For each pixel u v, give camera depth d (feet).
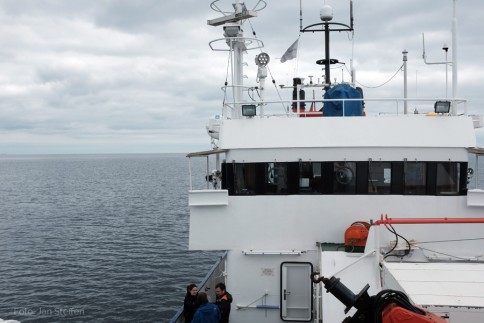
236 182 47.55
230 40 53.52
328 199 47.11
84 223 224.12
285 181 47.32
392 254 42.73
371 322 24.61
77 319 97.71
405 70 65.26
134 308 102.94
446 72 59.52
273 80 60.95
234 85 53.88
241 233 47.44
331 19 63.77
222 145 47.67
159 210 265.34
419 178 46.68
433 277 30.60
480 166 594.65
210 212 47.50
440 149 46.42
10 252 160.86
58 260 147.74
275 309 47.21
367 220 46.96
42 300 109.40
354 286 37.14
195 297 47.78
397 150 46.60
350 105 51.24
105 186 463.42
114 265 139.85
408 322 23.21
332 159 46.96
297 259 47.01
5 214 261.44
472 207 46.16
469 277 30.48
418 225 46.47
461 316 25.98
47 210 276.62
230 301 44.52
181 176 627.87
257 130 47.57
